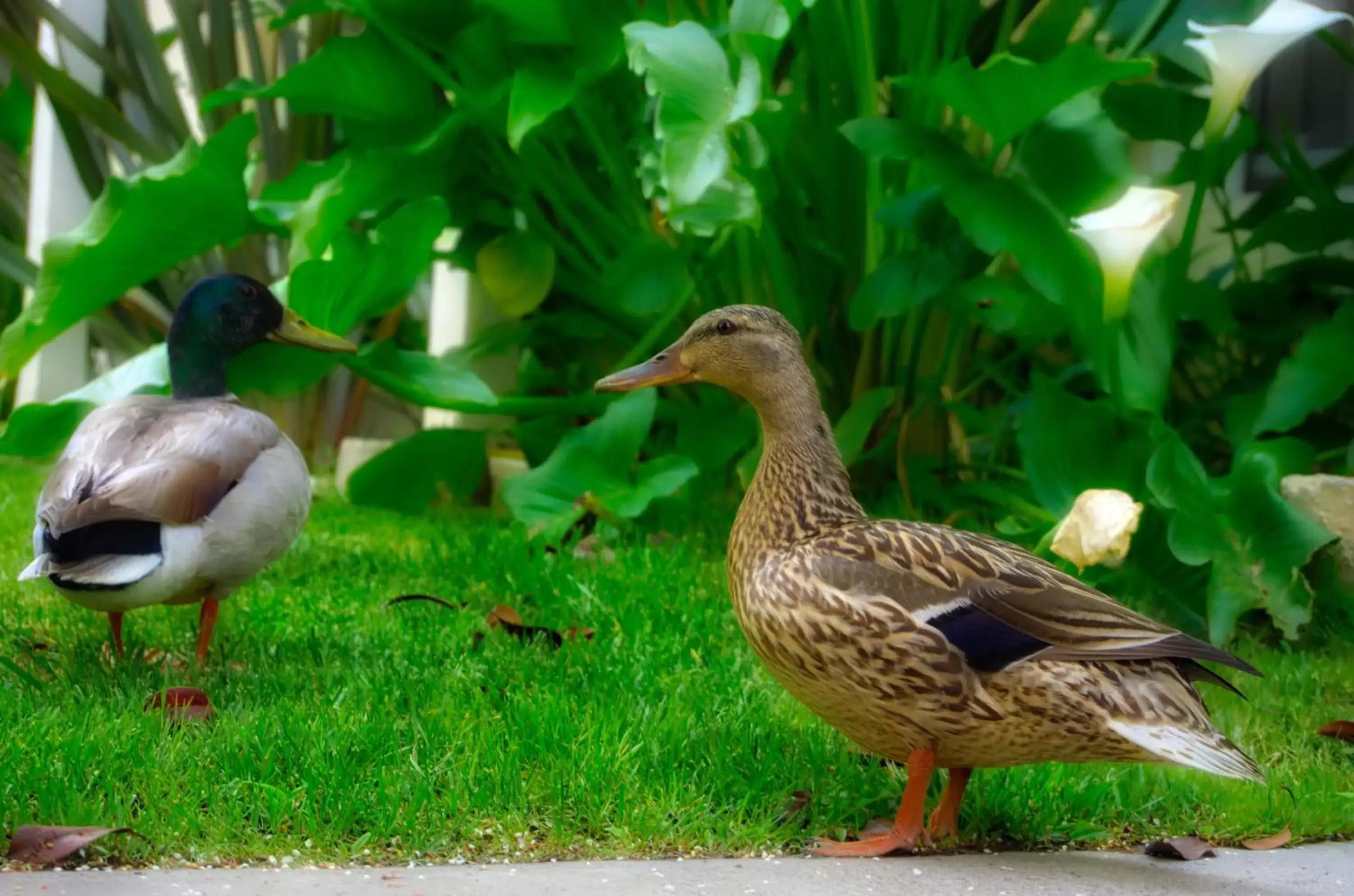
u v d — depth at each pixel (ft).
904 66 31.86
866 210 32.42
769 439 16.60
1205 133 27.91
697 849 14.74
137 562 19.12
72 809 14.06
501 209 34.71
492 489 37.35
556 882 13.39
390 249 29.45
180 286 42.65
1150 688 14.37
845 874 14.07
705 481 33.88
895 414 32.35
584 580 26.17
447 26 31.55
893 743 15.47
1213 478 28.43
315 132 42.32
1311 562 26.12
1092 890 13.93
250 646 22.06
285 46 43.65
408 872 13.58
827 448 16.58
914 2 30.66
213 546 19.84
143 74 43.04
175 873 13.20
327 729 17.06
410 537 31.86
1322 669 23.67
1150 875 14.53
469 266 35.55
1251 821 16.26
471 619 24.00
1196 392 36.24
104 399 28.53
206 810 14.70
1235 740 19.58
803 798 16.10
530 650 21.83
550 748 16.75
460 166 33.86
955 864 14.62
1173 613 26.40
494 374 39.19
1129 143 29.22
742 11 27.71
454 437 33.58
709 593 25.90
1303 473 28.76
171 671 20.11
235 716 17.78
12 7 44.96
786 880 13.78
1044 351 38.14
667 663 21.52
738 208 27.09
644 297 30.48
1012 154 29.78
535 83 30.09
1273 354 34.91
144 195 28.78
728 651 22.48
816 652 15.02
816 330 33.45
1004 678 14.42
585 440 30.96
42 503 19.58
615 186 33.37
